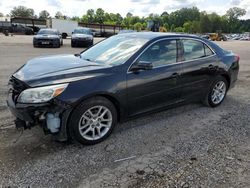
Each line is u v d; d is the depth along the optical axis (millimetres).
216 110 5418
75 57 4699
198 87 5090
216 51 5430
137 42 4461
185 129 4441
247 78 8711
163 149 3754
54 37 18984
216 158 3545
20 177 3039
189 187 2936
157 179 3068
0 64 10133
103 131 3918
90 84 3627
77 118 3576
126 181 3021
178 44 4727
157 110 4547
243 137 4195
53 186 2908
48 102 3371
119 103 3959
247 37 76750
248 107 5664
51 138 3936
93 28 58156
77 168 3244
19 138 3912
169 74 4484
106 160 3439
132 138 4062
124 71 3973
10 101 3693
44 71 3732
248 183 3033
